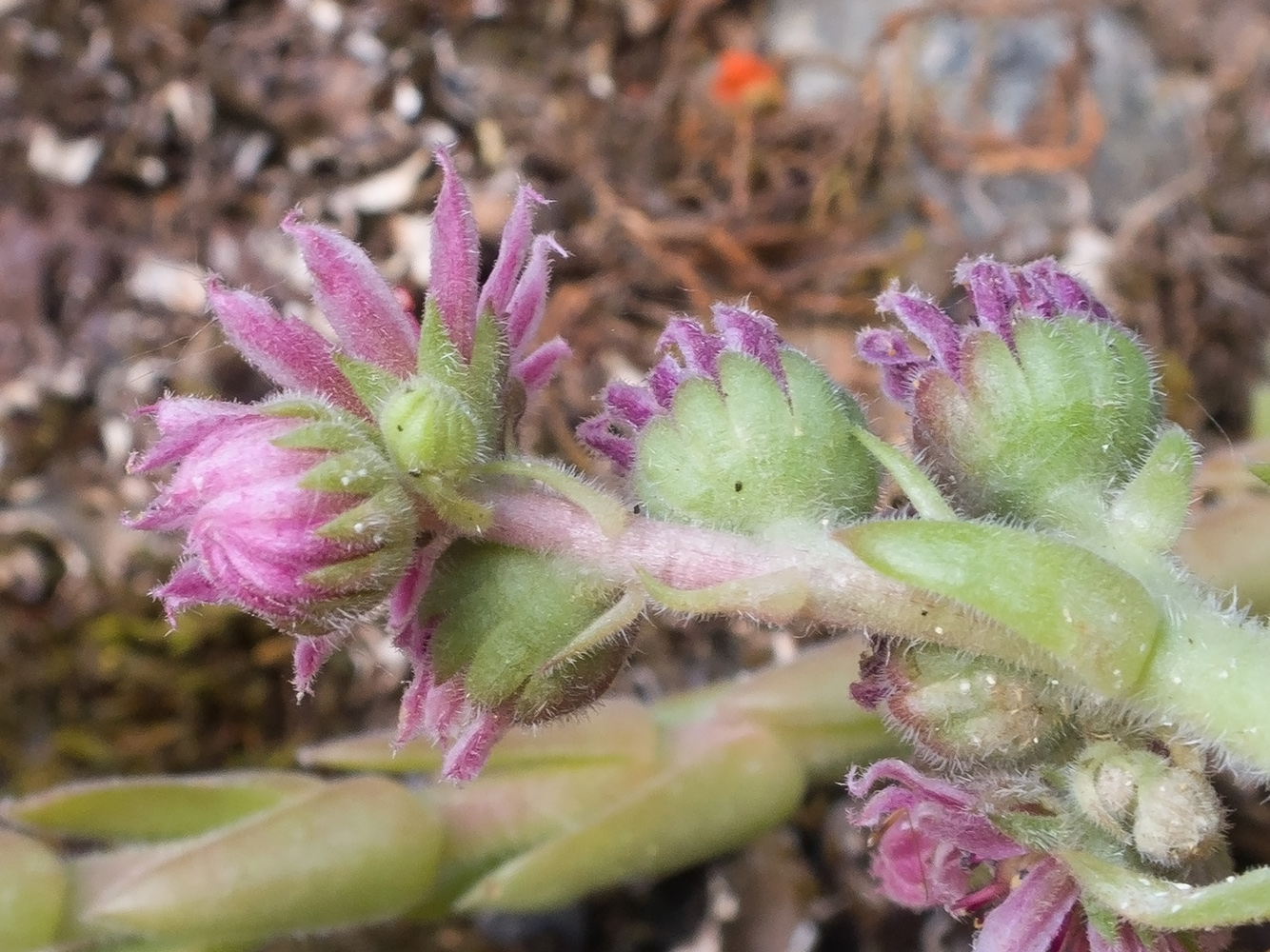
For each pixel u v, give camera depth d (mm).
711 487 65
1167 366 129
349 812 86
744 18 145
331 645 65
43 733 124
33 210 138
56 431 131
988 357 67
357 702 124
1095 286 132
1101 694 61
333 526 58
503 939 118
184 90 141
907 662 66
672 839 90
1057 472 66
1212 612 63
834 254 133
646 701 120
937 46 140
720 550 64
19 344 134
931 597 63
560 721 69
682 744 92
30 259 136
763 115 138
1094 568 59
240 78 140
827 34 144
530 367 69
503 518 64
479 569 65
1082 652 59
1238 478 100
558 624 64
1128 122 138
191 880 82
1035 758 65
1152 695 62
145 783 88
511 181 136
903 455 62
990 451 66
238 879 82
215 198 138
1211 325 131
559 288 131
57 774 122
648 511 67
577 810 91
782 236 133
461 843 90
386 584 60
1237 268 133
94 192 139
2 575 127
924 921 111
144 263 136
